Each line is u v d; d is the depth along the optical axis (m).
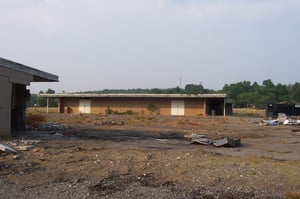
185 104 49.88
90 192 6.93
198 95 48.66
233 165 9.30
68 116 38.44
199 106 49.50
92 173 8.43
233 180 7.80
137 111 51.38
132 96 50.94
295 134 21.91
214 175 8.21
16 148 11.55
